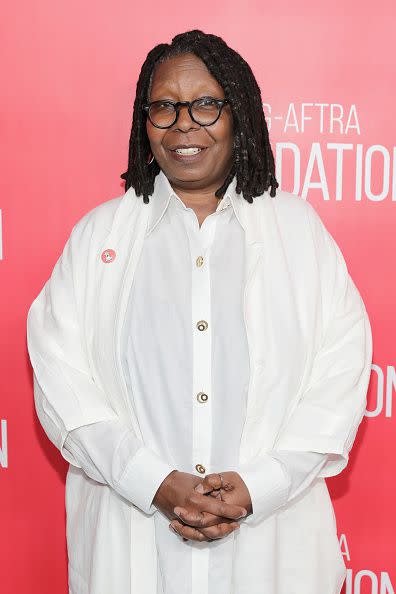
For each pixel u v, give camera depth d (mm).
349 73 1632
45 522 1789
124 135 1661
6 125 1664
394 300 1687
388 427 1721
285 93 1640
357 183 1663
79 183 1678
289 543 1255
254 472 1157
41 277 1705
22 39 1639
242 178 1261
